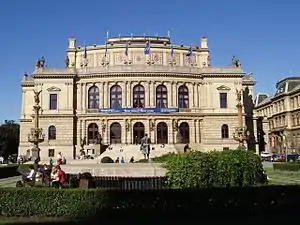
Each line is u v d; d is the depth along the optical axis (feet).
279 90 501.15
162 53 387.14
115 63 385.91
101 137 341.21
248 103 396.57
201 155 87.40
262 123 451.53
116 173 98.78
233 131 349.61
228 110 352.49
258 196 79.71
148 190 77.46
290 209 80.79
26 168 220.64
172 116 344.49
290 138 464.24
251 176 88.02
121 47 385.70
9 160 428.15
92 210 76.43
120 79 347.36
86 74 351.05
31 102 400.26
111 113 341.62
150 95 346.33
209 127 349.61
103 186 99.35
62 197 77.61
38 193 78.54
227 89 355.97
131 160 264.72
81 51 399.24
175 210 77.20
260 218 74.02
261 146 446.60
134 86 349.00
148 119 342.03
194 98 354.13
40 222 72.74
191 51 374.63
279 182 147.23
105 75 347.97
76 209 76.84
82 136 346.13
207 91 355.15
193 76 356.18
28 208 78.28
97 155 314.55
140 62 383.86
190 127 349.20
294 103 462.19
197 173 85.10
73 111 347.15
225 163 86.74
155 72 347.15
